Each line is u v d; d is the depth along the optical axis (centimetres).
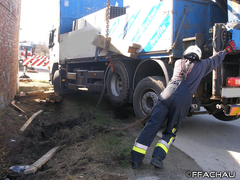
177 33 469
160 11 493
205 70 363
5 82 587
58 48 990
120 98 613
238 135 498
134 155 337
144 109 528
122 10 706
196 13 495
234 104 422
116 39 581
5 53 579
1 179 318
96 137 457
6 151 405
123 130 502
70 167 340
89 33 746
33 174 329
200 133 509
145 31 534
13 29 673
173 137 344
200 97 479
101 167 338
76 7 955
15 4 681
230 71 430
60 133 490
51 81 1170
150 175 320
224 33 392
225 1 466
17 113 602
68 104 776
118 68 622
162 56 491
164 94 344
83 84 793
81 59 804
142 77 580
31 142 447
